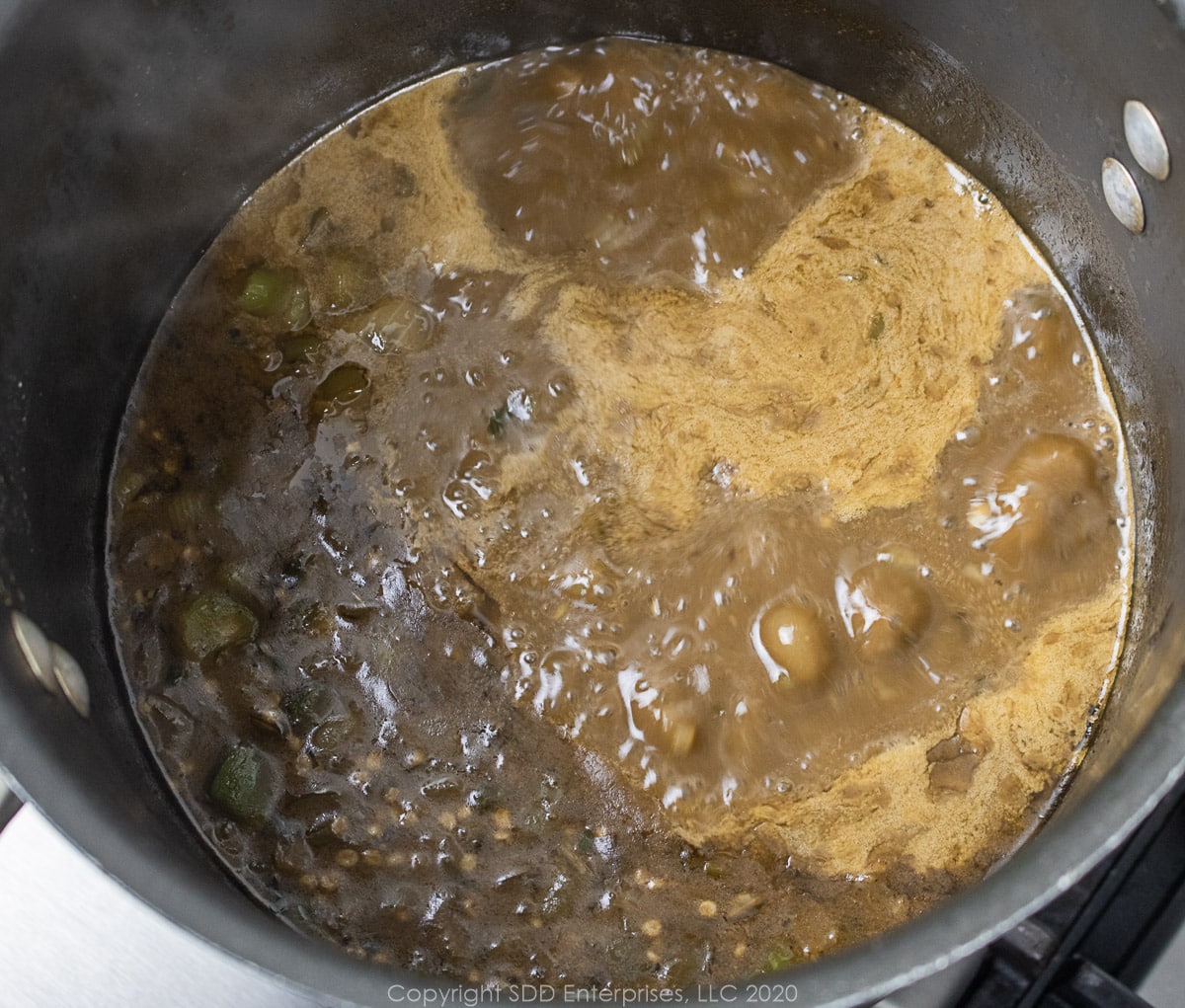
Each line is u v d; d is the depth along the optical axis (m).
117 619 0.41
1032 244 0.44
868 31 0.43
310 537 0.41
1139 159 0.38
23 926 0.37
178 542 0.41
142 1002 0.37
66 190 0.39
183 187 0.43
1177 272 0.38
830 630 0.39
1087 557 0.41
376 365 0.42
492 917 0.37
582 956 0.36
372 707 0.39
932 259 0.44
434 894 0.37
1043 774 0.38
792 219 0.44
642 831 0.37
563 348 0.42
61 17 0.37
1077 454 0.41
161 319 0.44
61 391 0.40
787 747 0.38
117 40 0.39
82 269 0.41
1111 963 0.37
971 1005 0.37
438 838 0.38
